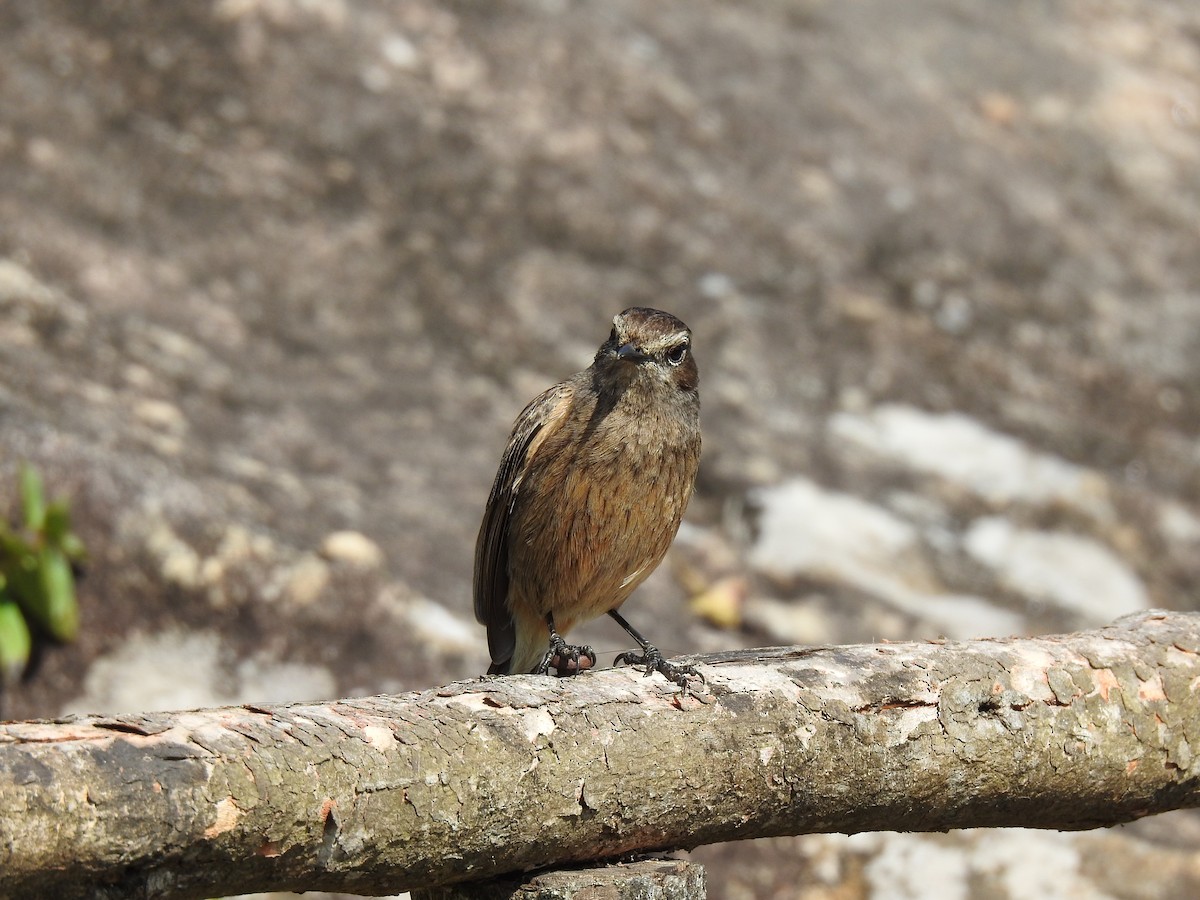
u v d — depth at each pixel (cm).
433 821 521
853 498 1427
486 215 1670
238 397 1351
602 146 1797
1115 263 1844
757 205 1777
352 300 1529
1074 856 1075
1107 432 1595
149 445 1209
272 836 484
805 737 595
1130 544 1454
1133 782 658
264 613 1138
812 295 1673
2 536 1067
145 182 1567
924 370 1611
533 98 1830
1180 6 2486
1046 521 1453
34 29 1691
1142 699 655
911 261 1762
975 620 1312
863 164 1878
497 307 1566
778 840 1079
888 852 1077
